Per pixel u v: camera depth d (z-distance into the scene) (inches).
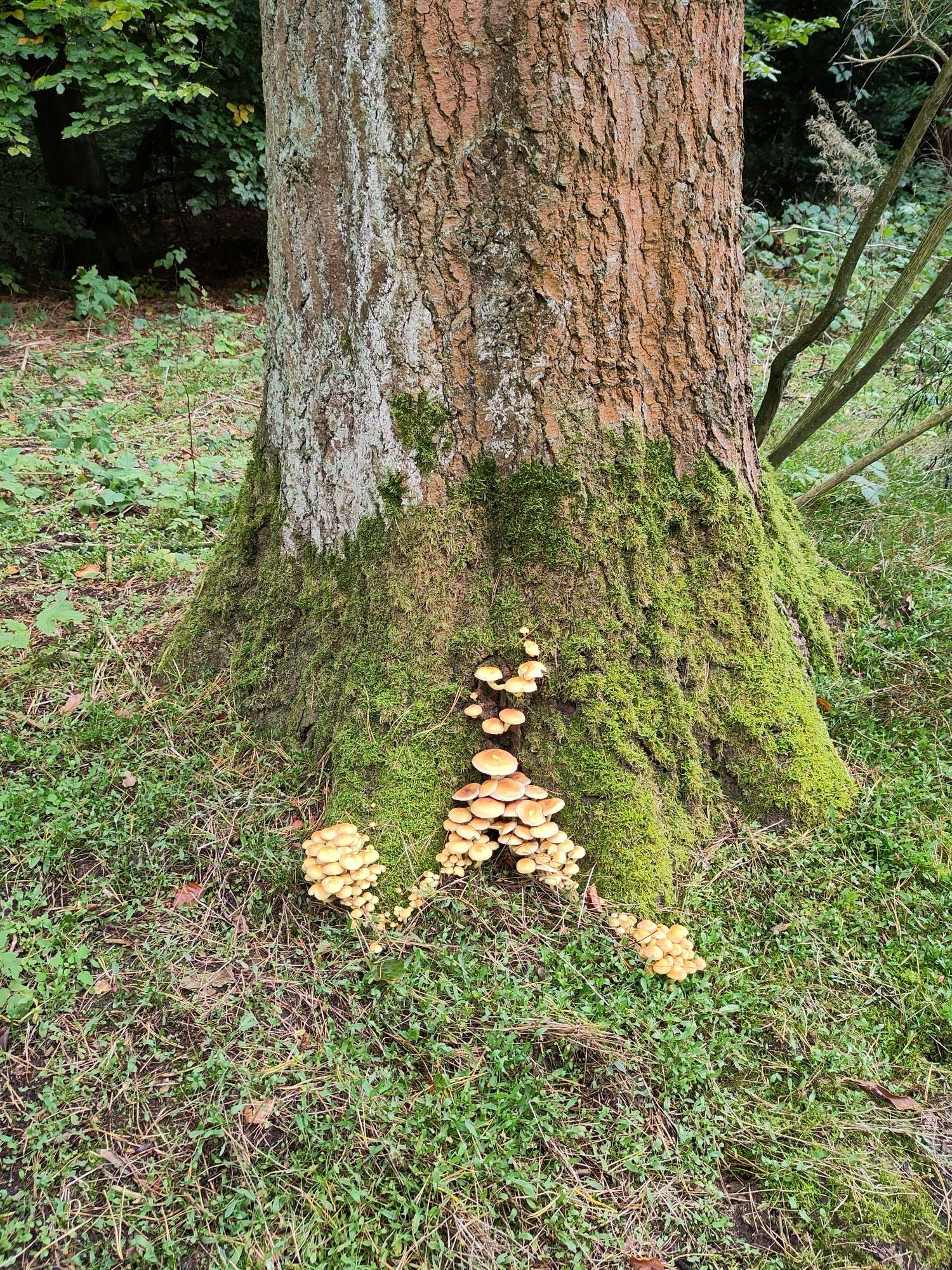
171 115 359.9
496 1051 89.4
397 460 110.4
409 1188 79.8
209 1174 80.8
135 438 228.8
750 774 121.0
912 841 117.0
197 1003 94.6
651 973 99.6
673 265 107.4
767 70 382.6
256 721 128.3
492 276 102.6
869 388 265.4
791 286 371.6
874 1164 85.6
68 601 143.6
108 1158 81.0
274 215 113.2
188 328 339.3
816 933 107.5
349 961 98.3
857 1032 97.8
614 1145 85.0
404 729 112.3
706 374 115.8
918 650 153.3
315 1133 83.0
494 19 92.4
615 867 109.0
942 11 157.8
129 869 108.3
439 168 98.3
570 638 113.3
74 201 401.4
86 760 122.5
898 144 488.4
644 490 115.4
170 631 149.6
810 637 143.3
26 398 251.3
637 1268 77.0
